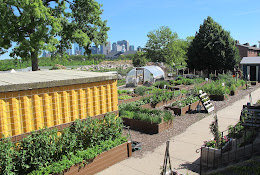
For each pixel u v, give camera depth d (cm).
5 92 614
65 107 752
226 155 701
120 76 3944
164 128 1161
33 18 1944
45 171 617
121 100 1761
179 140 1016
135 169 759
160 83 2597
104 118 861
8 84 617
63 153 702
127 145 855
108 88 887
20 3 1795
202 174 681
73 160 678
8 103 623
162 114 1193
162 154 874
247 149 691
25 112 655
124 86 3175
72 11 2489
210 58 3288
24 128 655
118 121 879
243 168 595
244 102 1780
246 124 881
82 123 757
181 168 748
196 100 1642
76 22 2484
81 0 2402
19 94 644
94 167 735
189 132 1121
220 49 3198
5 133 616
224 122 1267
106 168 773
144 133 1135
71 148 708
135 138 1068
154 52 5581
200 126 1213
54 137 686
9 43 2002
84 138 770
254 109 888
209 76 3234
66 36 2369
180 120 1342
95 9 2436
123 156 838
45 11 1905
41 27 1889
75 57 10875
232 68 3275
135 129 1202
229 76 2764
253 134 764
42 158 632
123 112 1305
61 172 643
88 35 2584
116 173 736
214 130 789
